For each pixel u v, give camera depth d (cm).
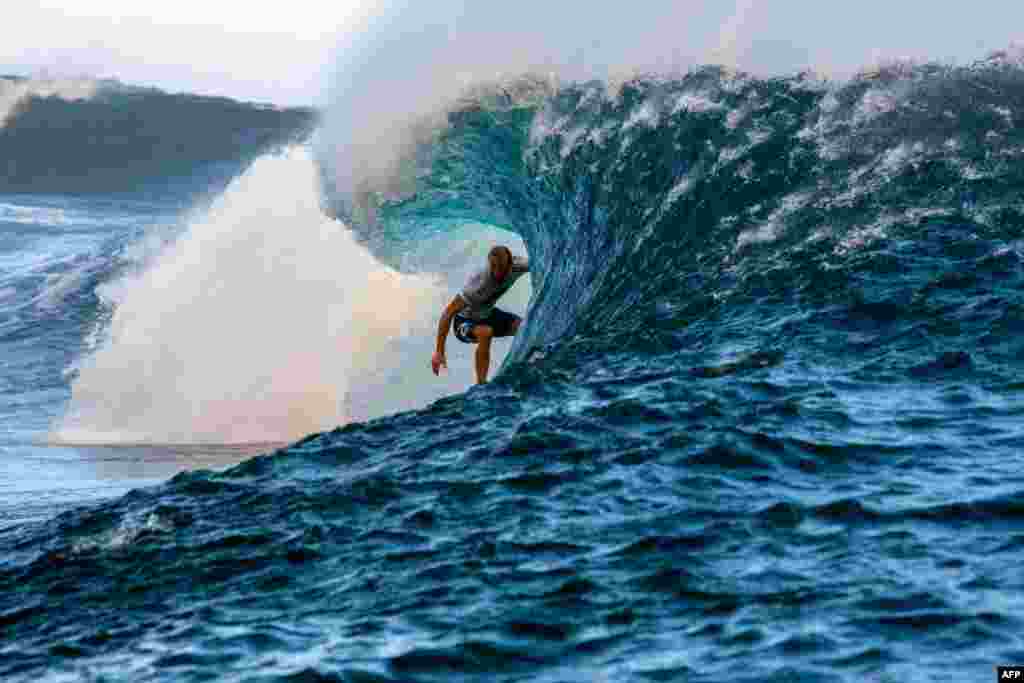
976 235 3444
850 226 3609
